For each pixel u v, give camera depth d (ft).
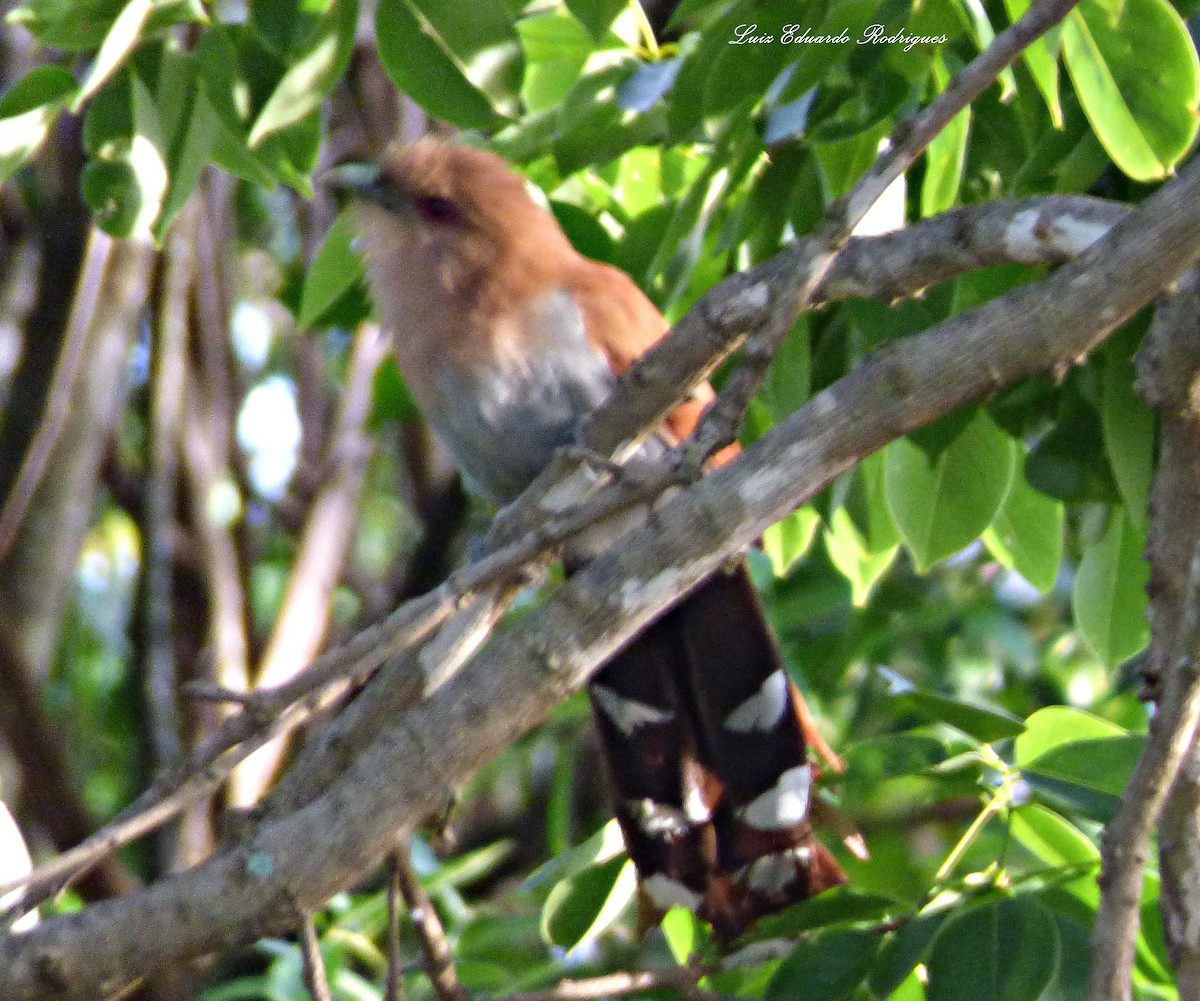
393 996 21.33
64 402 35.17
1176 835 18.66
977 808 29.37
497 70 21.15
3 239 39.99
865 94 21.71
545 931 24.13
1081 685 40.65
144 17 21.20
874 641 36.73
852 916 22.12
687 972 22.76
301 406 46.24
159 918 18.72
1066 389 24.70
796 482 18.69
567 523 18.54
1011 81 22.17
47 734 33.53
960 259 20.85
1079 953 20.21
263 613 47.47
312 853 18.93
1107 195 25.90
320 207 41.57
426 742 19.08
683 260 26.73
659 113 26.13
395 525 51.70
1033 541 27.76
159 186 21.94
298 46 20.99
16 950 18.52
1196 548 17.70
